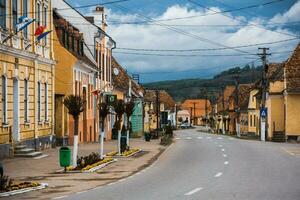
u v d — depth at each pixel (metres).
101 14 61.38
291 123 58.81
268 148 43.78
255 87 79.50
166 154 38.31
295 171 25.05
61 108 42.97
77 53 48.34
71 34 46.78
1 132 29.72
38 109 36.69
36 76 35.72
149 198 16.39
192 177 22.83
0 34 29.00
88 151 39.03
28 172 25.02
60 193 18.34
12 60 31.23
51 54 39.41
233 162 30.36
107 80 62.56
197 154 37.72
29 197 17.39
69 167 26.39
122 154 35.88
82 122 49.75
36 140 35.56
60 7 53.56
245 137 75.38
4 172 24.97
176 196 16.73
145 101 91.75
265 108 62.53
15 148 31.69
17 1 31.75
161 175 24.03
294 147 45.38
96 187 19.91
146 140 58.78
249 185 19.59
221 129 118.44
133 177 23.33
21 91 32.91
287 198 16.16
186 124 158.12
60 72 43.88
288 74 59.31
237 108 95.50
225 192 17.59
